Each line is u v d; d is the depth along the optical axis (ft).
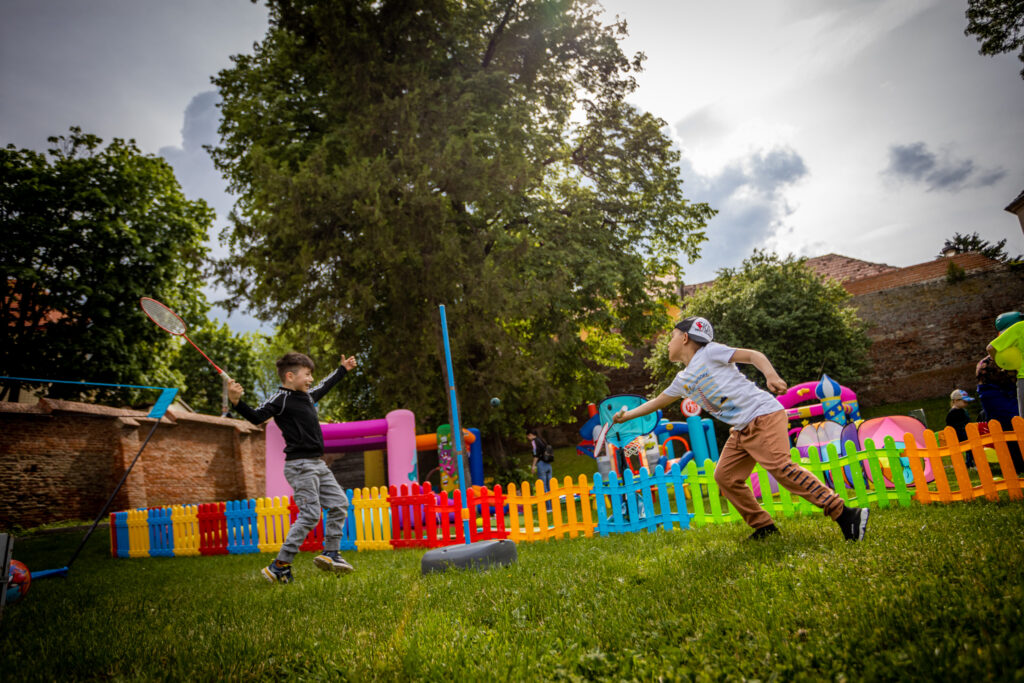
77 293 70.59
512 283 49.80
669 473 22.35
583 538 22.40
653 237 66.33
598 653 7.80
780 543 13.52
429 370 52.90
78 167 73.00
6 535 12.76
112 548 35.76
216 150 63.05
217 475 76.84
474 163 47.39
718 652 7.35
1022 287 89.66
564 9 58.29
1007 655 5.84
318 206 45.68
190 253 48.98
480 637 9.07
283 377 19.26
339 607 12.75
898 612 7.48
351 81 51.29
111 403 76.07
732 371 14.79
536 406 58.34
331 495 19.40
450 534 26.32
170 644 10.44
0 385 69.15
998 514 14.07
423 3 52.37
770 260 82.12
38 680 8.79
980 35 42.39
